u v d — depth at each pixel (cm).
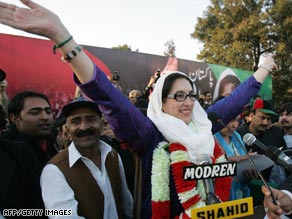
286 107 446
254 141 184
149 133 172
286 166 173
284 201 146
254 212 164
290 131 446
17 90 577
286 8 1923
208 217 149
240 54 1944
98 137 212
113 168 220
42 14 136
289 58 1942
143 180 178
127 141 169
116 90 156
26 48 591
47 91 613
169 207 169
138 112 166
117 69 743
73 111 207
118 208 216
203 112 193
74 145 208
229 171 167
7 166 187
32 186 196
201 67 967
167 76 183
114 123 159
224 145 256
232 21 2023
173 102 179
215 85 1009
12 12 134
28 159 201
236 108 221
